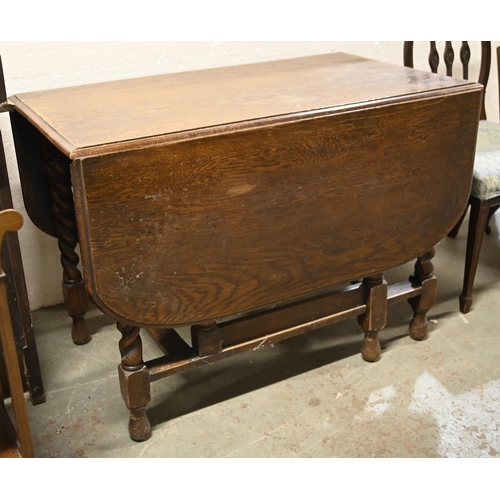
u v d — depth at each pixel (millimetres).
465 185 2234
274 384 2293
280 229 1916
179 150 1689
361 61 2521
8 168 2465
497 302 2742
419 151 2072
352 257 2088
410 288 2389
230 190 1796
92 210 1633
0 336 1391
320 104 1911
